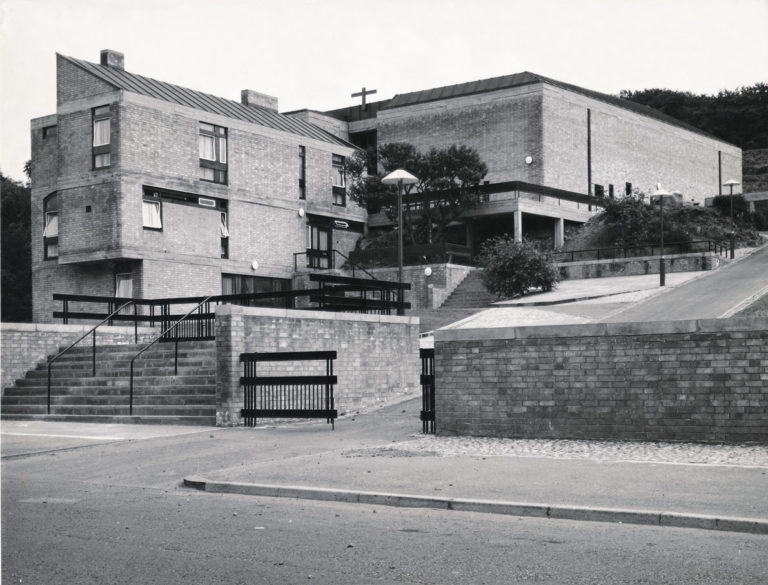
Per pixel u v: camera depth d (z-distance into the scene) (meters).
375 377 20.88
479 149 54.84
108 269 37.53
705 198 65.19
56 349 23.62
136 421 18.81
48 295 39.12
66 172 37.88
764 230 58.22
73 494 10.70
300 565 6.90
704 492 9.20
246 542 7.76
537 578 6.42
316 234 45.78
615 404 13.46
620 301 32.56
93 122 37.28
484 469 11.12
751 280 34.81
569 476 10.43
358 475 10.99
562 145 53.84
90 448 14.80
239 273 41.09
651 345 13.23
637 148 60.78
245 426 17.66
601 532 8.02
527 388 14.20
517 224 46.53
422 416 15.30
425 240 47.94
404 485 10.24
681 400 12.97
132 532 8.29
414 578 6.48
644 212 47.88
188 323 23.72
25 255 50.53
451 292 42.03
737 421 12.55
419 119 57.47
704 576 6.39
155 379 20.48
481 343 14.63
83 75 37.59
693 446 12.47
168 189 38.00
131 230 36.50
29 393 21.78
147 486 11.33
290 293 21.27
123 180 36.28
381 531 8.17
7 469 12.82
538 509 8.87
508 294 38.84
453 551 7.31
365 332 20.72
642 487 9.59
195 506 9.75
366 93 64.06
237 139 41.41
